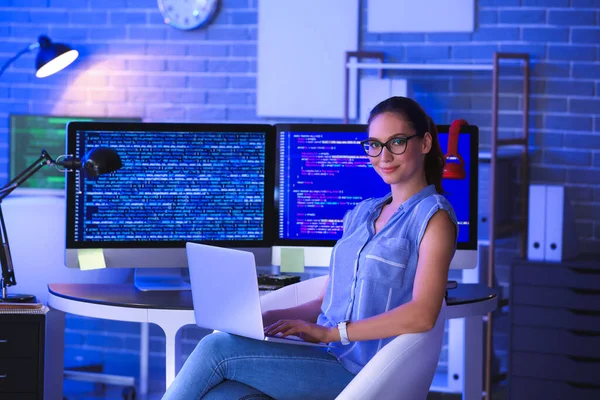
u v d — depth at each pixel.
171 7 5.00
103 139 3.20
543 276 4.18
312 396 2.47
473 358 3.25
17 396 3.04
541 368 4.21
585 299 4.12
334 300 2.57
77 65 5.08
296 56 4.92
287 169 3.27
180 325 2.89
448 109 4.81
